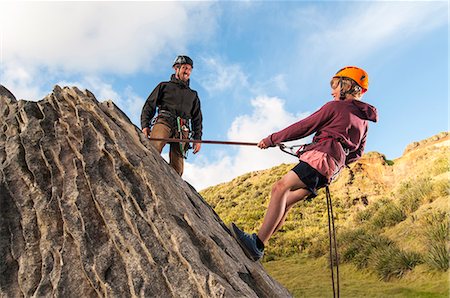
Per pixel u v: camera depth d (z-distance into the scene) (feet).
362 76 13.78
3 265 12.01
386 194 74.84
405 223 46.26
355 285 36.14
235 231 14.05
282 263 49.96
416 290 31.50
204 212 15.37
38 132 14.28
